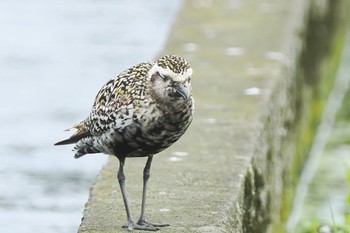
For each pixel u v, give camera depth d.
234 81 14.33
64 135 16.70
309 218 14.02
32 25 22.25
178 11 18.12
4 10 23.41
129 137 9.51
